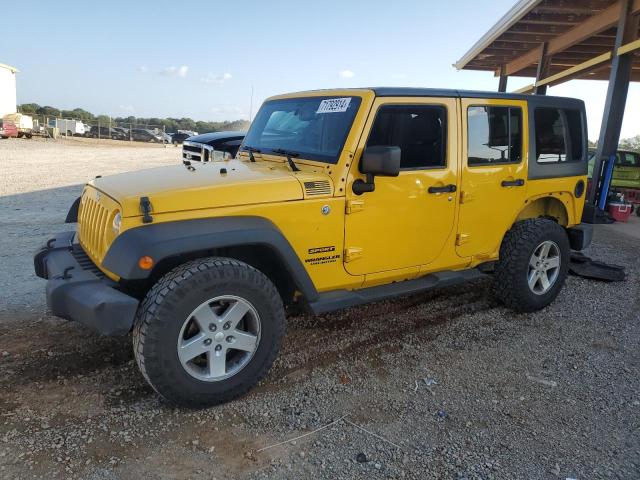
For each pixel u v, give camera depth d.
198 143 10.54
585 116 5.21
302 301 3.71
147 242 2.90
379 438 3.02
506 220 4.66
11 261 6.02
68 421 3.03
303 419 3.17
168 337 2.94
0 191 11.52
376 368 3.84
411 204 3.96
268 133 4.50
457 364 3.95
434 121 4.05
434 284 4.29
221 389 3.20
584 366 3.97
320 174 3.64
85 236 3.75
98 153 26.97
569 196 5.20
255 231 3.20
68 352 3.83
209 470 2.69
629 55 9.48
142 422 3.05
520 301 4.82
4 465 2.64
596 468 2.82
